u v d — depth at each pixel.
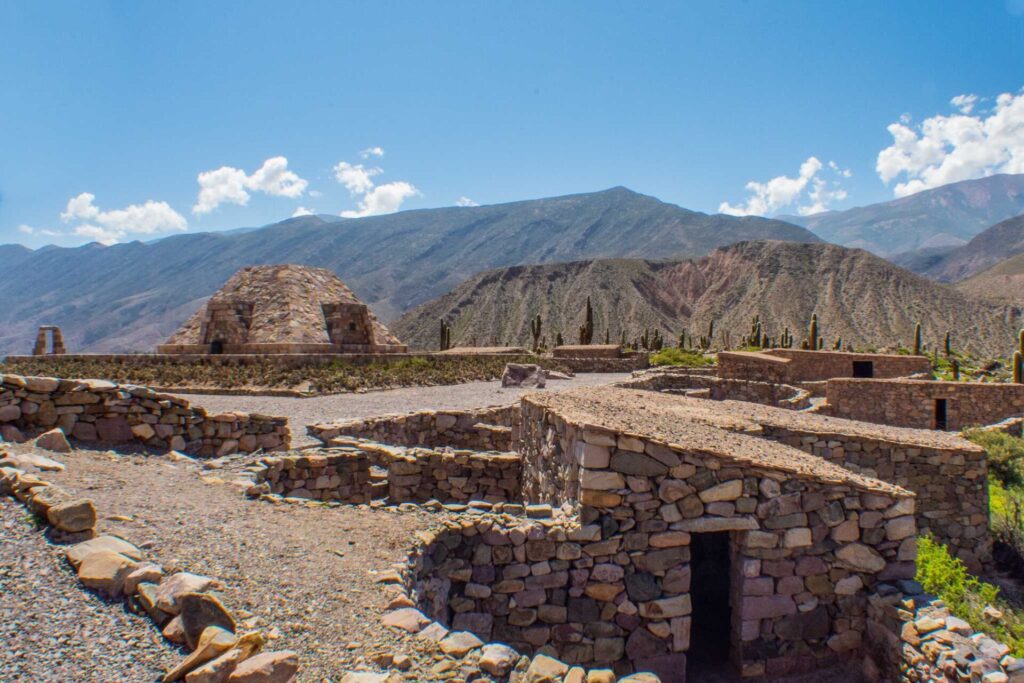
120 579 4.28
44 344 38.88
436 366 32.84
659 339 78.75
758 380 31.84
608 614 6.84
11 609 3.91
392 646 4.31
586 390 13.46
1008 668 5.47
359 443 11.56
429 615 6.14
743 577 6.98
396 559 5.82
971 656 5.69
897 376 34.25
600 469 6.88
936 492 11.15
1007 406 23.53
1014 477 16.17
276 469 9.03
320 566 5.43
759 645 6.97
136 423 9.05
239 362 27.36
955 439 11.92
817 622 7.05
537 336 69.00
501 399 21.95
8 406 8.23
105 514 5.58
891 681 6.54
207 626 3.93
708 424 9.78
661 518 6.91
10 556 4.41
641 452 6.90
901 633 6.45
